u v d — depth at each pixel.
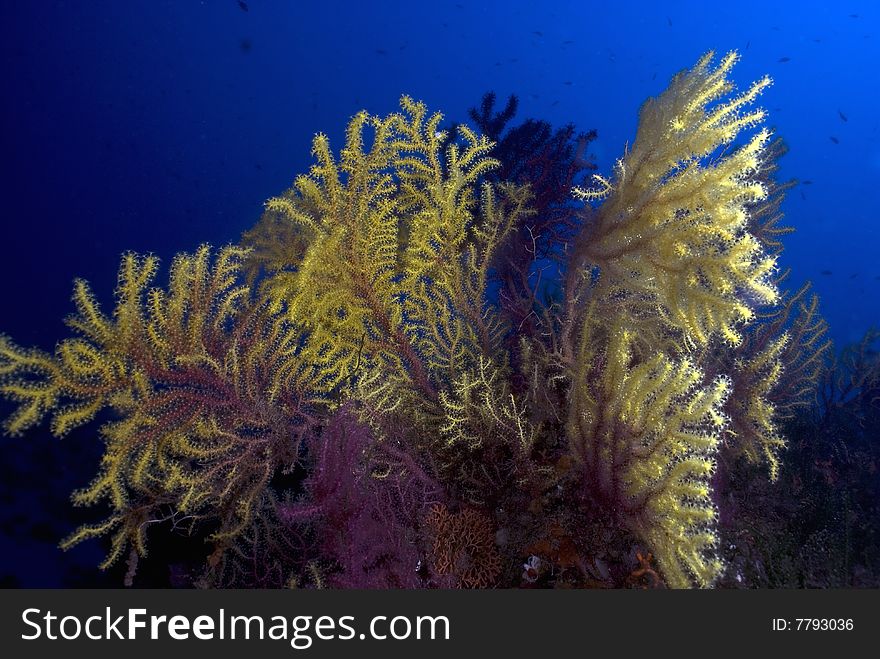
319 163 1.02
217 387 0.95
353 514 0.90
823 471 1.32
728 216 0.87
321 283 1.05
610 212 1.02
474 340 1.16
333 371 1.11
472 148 1.12
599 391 0.90
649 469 0.84
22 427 0.83
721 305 0.87
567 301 1.11
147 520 0.93
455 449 1.08
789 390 1.30
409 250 1.11
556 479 1.00
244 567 1.04
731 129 0.88
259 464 0.98
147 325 0.90
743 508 1.10
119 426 0.87
